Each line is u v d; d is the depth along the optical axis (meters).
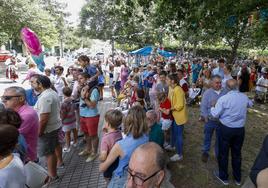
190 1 8.91
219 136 4.98
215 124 5.73
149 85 10.66
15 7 27.58
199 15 8.65
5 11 27.34
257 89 13.71
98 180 5.45
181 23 10.42
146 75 11.02
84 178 5.53
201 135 7.92
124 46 50.97
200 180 5.30
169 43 44.69
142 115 3.35
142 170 1.79
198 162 6.07
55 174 5.23
